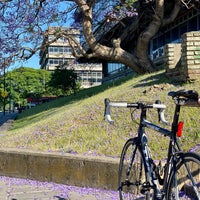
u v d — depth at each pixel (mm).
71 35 17844
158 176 4094
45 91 83625
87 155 6984
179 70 10250
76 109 11336
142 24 21344
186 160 3596
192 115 7570
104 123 8820
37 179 7301
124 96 10383
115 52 16578
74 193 6293
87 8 16000
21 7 15617
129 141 4961
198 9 19172
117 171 6195
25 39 16109
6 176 7785
